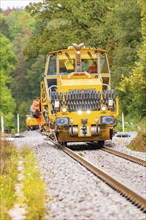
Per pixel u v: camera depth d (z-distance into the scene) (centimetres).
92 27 9869
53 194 2255
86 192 2242
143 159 3278
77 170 2994
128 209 1869
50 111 4541
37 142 5469
